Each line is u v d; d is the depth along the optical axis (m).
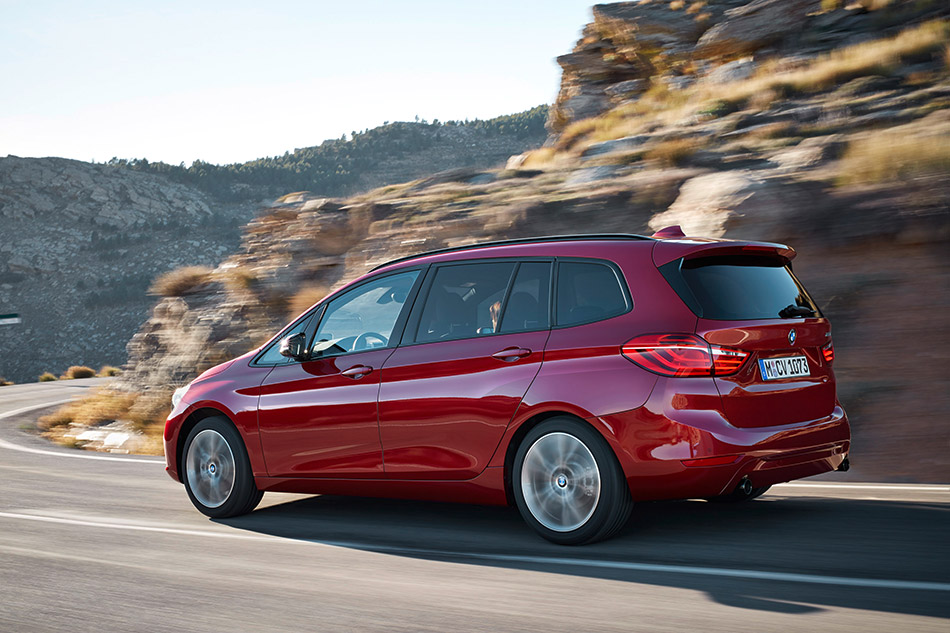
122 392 17.05
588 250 5.64
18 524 6.77
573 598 4.34
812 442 5.41
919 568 4.58
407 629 3.97
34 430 16.72
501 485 5.62
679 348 5.12
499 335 5.73
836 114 16.16
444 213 15.62
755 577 4.55
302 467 6.43
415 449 5.91
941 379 8.37
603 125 22.66
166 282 18.27
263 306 15.82
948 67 17.16
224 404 6.78
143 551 5.71
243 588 4.73
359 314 6.46
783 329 5.40
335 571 5.05
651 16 28.33
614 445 5.19
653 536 5.56
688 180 13.82
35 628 4.13
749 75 22.58
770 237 11.02
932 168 10.97
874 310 9.49
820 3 23.89
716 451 5.03
